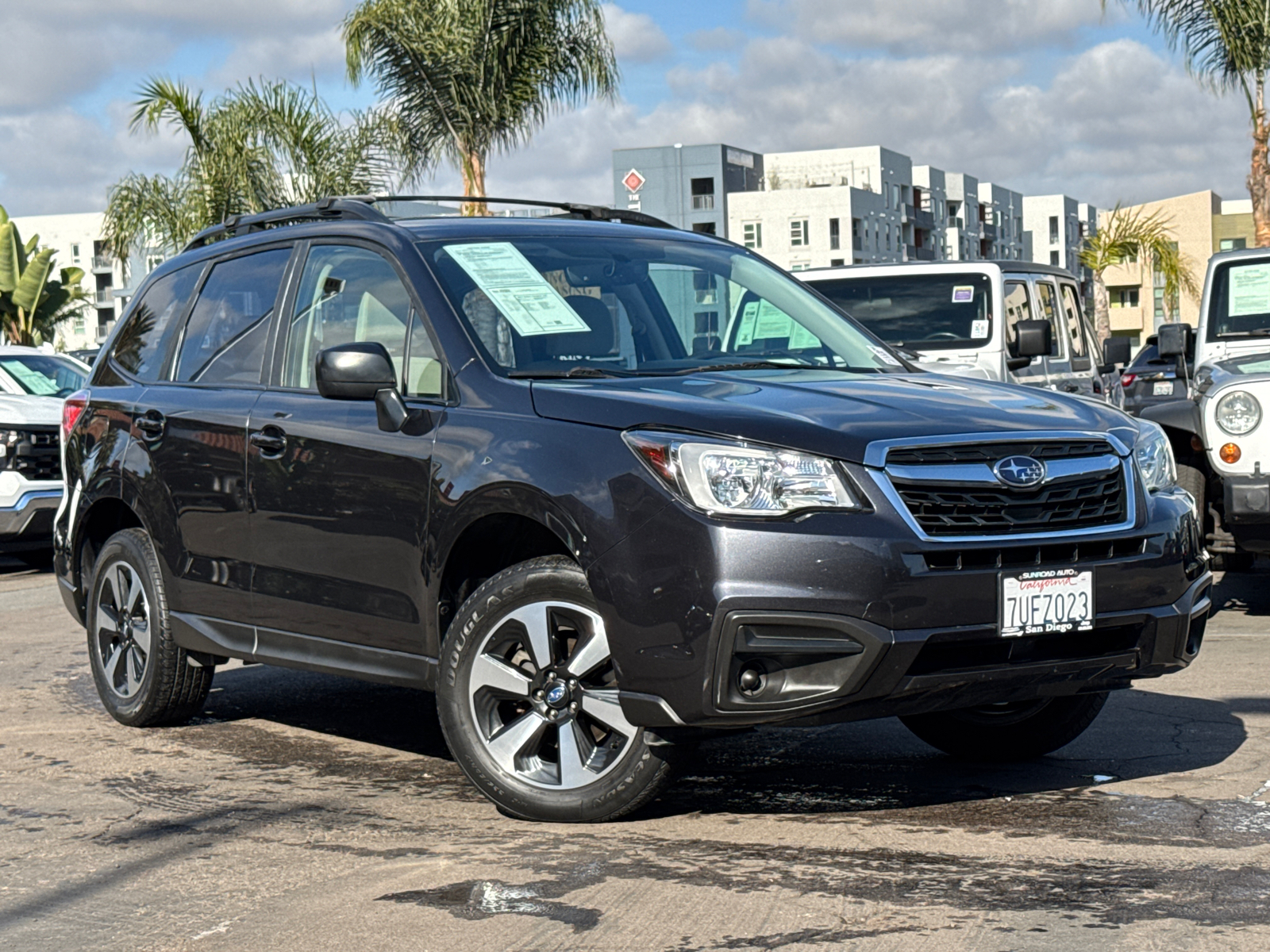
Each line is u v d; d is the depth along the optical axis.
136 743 5.88
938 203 148.00
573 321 4.98
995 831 4.22
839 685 3.94
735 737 5.60
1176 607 4.35
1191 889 3.62
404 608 4.76
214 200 23.00
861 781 4.88
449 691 4.55
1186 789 4.62
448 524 4.54
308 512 5.09
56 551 6.63
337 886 3.92
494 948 3.40
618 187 125.25
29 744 5.89
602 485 4.16
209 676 6.04
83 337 136.50
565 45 23.05
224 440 5.50
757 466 4.00
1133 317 116.19
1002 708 5.08
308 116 23.09
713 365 5.02
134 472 5.98
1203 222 107.44
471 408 4.61
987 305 11.70
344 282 5.33
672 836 4.25
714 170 123.75
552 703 4.38
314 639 5.14
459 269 5.04
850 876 3.83
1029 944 3.29
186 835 4.51
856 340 5.58
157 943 3.54
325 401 5.15
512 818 4.53
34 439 12.36
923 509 4.02
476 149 23.16
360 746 5.73
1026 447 4.22
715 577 3.95
